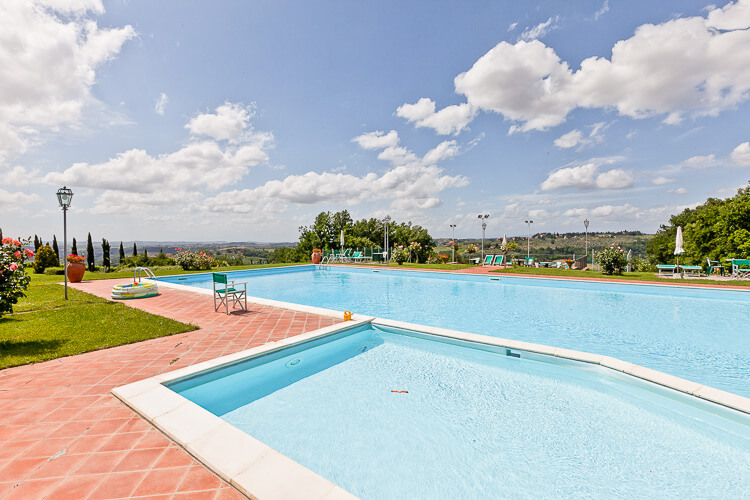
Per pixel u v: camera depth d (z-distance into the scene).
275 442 2.97
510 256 21.73
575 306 8.87
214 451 2.24
